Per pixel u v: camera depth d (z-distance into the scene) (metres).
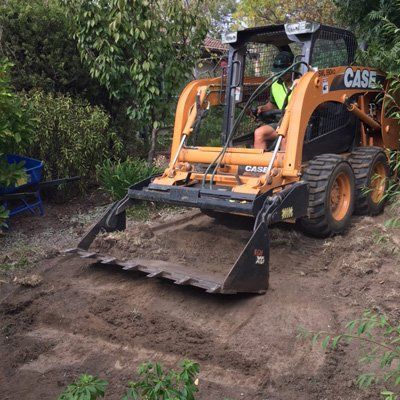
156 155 10.00
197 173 6.12
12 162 7.54
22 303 5.05
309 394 3.66
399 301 4.76
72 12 8.45
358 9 9.14
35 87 8.68
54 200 8.22
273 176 5.54
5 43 8.81
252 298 4.93
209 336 4.41
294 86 5.89
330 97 6.28
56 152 8.06
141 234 6.21
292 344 4.20
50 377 4.02
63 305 5.02
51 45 9.02
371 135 7.71
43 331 4.71
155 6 8.35
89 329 4.61
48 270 5.81
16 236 6.88
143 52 8.33
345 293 4.97
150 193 5.92
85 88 9.48
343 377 3.80
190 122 6.45
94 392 2.49
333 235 6.28
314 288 5.09
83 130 8.14
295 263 5.77
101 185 8.48
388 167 7.18
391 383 3.69
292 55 6.68
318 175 6.04
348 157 7.01
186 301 4.98
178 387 3.21
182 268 5.47
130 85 8.68
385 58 7.55
